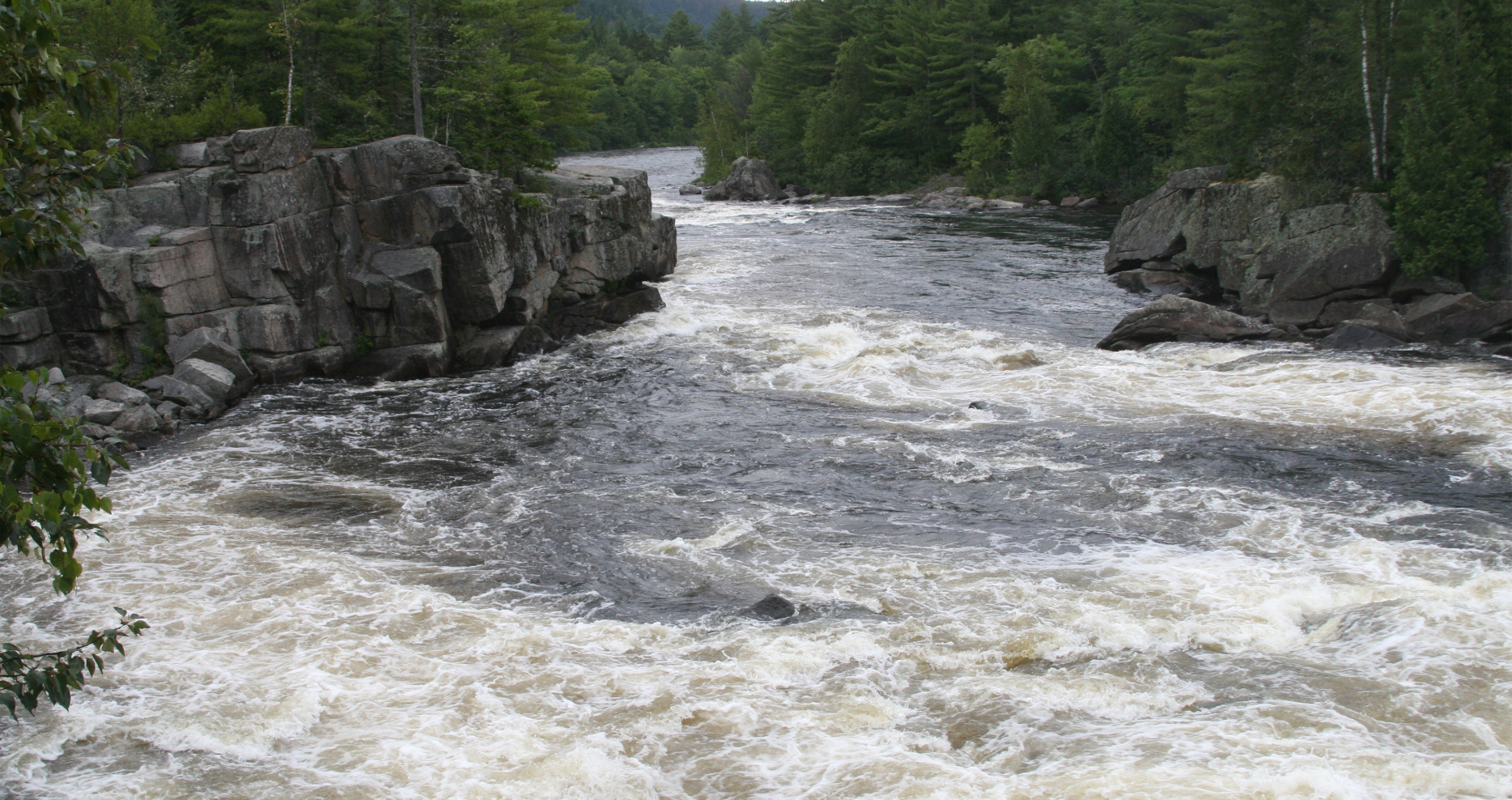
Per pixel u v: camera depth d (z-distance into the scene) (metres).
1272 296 28.19
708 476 17.48
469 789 8.22
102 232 22.89
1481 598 11.29
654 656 10.87
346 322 24.83
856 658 10.57
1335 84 31.91
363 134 34.78
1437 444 17.52
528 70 51.75
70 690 9.97
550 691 9.95
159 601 12.30
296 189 24.00
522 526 15.30
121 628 11.48
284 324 23.97
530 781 8.32
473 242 25.14
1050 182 72.81
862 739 8.88
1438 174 26.06
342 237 24.83
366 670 10.48
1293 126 32.22
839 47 92.88
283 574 13.23
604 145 145.62
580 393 23.38
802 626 11.45
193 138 27.62
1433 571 12.35
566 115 55.03
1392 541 13.52
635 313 31.50
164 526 15.09
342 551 14.25
